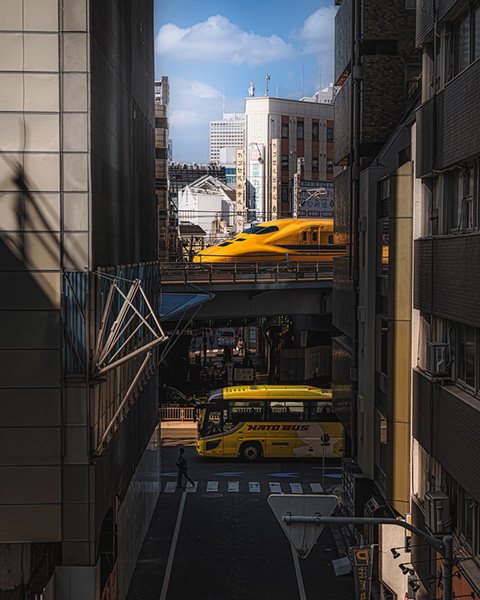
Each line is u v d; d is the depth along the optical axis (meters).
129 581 19.72
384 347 19.95
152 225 24.22
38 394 13.62
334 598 19.34
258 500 28.06
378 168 20.89
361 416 21.75
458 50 13.80
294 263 48.00
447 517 14.12
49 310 13.59
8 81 13.48
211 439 33.94
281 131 106.62
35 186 13.55
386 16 23.67
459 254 13.13
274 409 34.16
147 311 22.00
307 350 53.16
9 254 13.53
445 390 13.97
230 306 41.06
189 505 27.41
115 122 16.52
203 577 20.64
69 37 13.50
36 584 13.57
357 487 21.47
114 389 16.27
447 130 13.80
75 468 13.70
